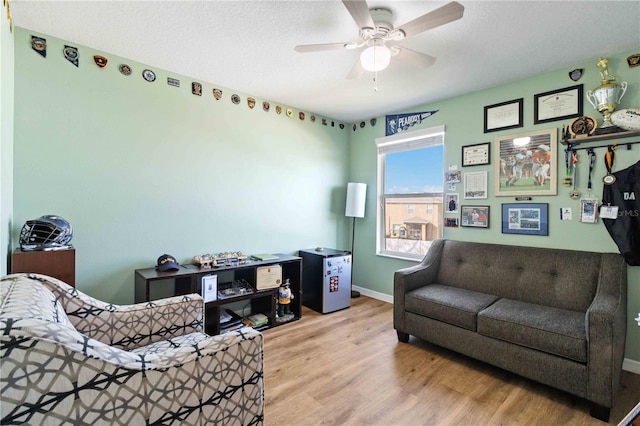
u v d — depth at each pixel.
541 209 2.69
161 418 1.06
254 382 1.30
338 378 2.14
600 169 2.39
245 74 2.81
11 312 0.92
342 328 3.05
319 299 3.50
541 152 2.68
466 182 3.18
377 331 2.98
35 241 1.87
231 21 2.00
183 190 2.88
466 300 2.48
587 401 1.83
